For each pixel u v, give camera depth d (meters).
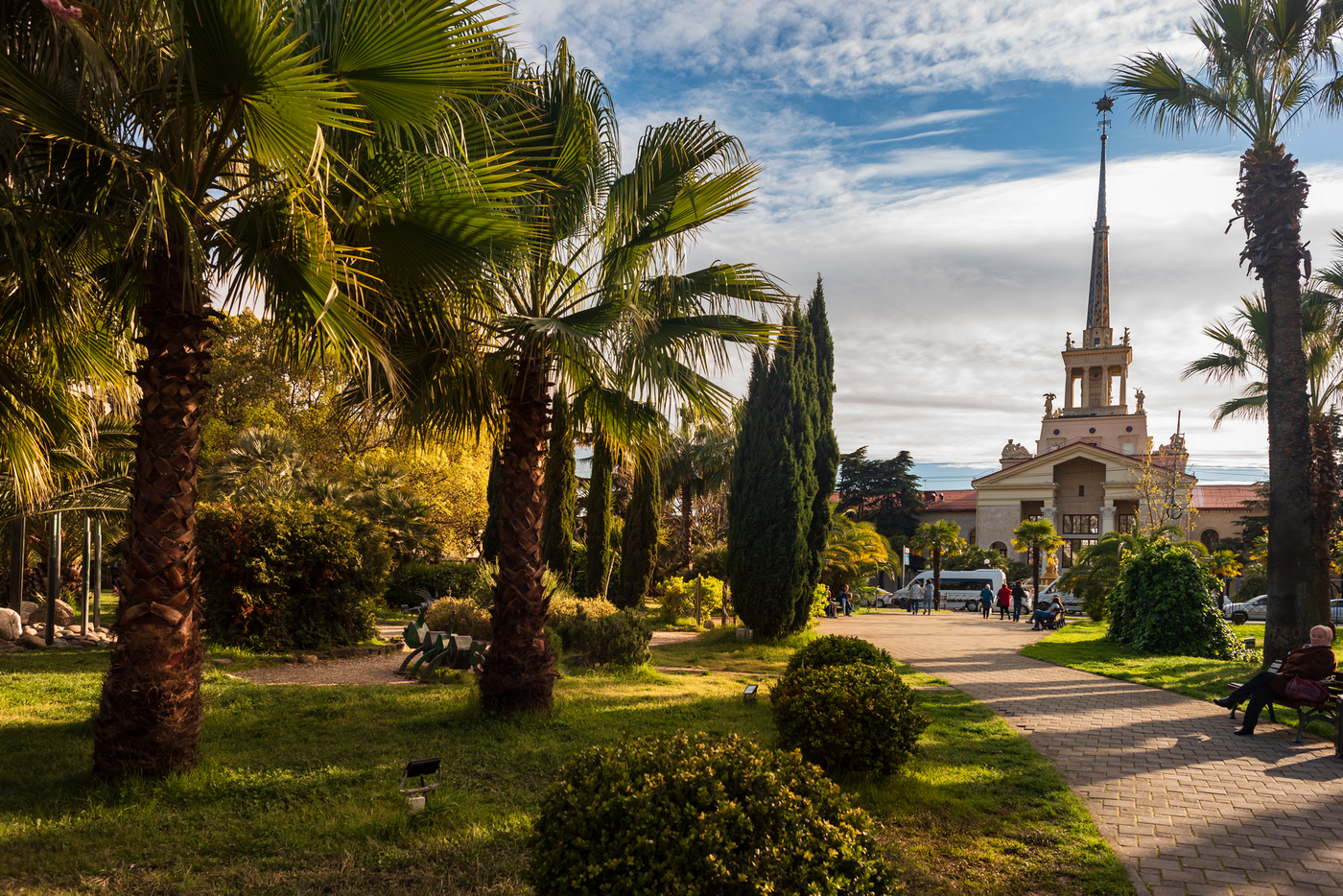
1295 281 11.60
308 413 33.84
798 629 17.44
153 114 4.93
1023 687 11.49
